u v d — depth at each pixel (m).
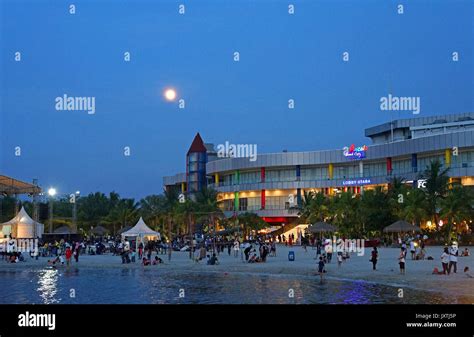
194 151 145.12
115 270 47.97
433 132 112.75
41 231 72.69
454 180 93.62
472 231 78.38
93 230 93.06
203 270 46.31
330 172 117.19
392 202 82.06
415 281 35.06
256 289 33.94
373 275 38.56
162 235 92.25
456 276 36.97
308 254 63.53
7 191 73.25
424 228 80.75
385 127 134.62
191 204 95.88
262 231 112.38
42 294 33.06
